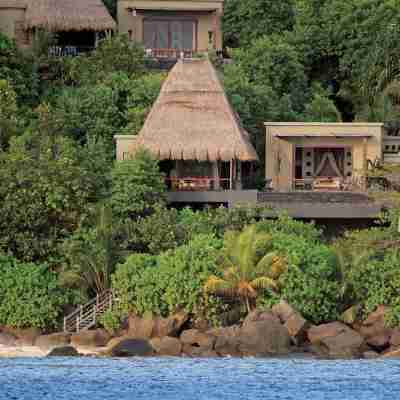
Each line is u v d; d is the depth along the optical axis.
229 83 118.25
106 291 89.38
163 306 86.31
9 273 88.25
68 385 75.38
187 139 104.44
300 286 86.19
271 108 119.56
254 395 73.31
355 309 86.44
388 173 102.75
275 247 87.75
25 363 81.31
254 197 101.94
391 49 116.94
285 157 114.81
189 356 83.75
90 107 114.88
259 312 84.50
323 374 78.44
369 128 114.62
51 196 92.56
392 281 86.56
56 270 91.31
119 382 76.06
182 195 102.31
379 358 83.56
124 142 107.38
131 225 93.31
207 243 87.81
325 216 99.69
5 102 110.56
